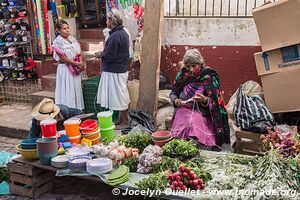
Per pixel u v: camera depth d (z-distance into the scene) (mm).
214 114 5258
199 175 4176
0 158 5809
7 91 8719
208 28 6633
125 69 6594
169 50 6992
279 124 5371
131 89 6840
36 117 5246
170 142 4727
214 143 5254
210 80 5289
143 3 7203
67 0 8297
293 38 5133
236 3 6730
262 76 5422
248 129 5223
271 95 5398
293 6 5070
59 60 6883
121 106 6625
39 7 7984
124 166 4504
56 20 8094
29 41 8188
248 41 6398
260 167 4082
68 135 5129
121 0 7430
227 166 4449
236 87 6621
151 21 6551
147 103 6547
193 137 5164
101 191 5094
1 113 7969
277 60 5305
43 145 4723
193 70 5348
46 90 8016
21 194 5070
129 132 5660
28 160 4957
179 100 5402
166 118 6363
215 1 6844
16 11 8125
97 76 7324
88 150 4859
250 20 6332
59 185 5262
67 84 6859
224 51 6590
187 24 6773
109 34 6523
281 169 4016
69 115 5672
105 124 5266
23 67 8359
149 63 6551
